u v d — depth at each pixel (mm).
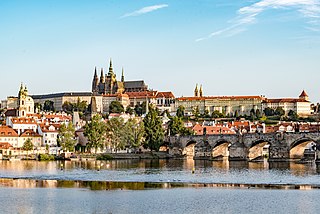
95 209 136750
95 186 179625
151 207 139250
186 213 131875
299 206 140000
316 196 155750
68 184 185000
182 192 164875
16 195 158250
